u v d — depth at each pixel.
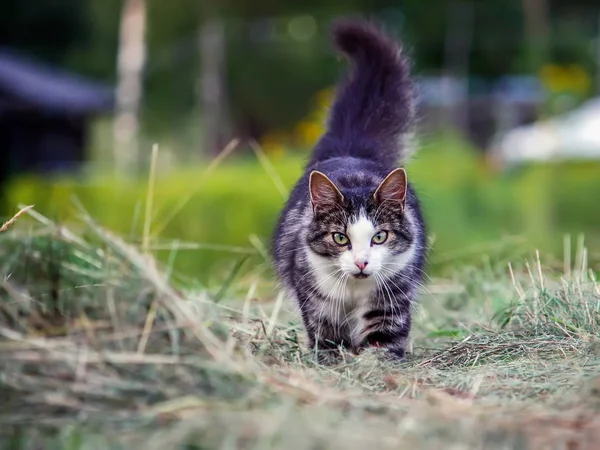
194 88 32.25
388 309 7.09
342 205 6.97
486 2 36.53
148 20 32.38
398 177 6.99
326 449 4.44
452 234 18.48
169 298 5.29
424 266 7.73
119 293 5.31
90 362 4.97
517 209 21.42
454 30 36.28
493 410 4.93
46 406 4.84
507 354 6.37
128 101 28.27
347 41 9.06
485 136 35.28
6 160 24.67
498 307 7.88
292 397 4.97
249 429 4.62
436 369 6.12
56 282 5.52
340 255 6.95
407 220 7.13
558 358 6.17
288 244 7.53
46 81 24.92
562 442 4.55
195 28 32.94
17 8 37.25
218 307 6.82
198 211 17.94
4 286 5.36
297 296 7.25
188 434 4.59
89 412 4.79
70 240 5.64
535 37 30.55
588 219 22.58
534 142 27.61
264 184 18.22
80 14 37.16
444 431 4.66
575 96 29.86
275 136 34.88
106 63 35.59
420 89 9.26
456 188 20.84
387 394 5.33
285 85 34.56
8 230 6.05
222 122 32.94
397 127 8.74
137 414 4.75
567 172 25.38
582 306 6.97
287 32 35.84
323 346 7.12
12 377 4.90
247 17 35.03
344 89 8.95
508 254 10.87
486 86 37.28
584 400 5.08
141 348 5.05
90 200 19.25
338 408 4.93
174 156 30.69
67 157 25.64
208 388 4.97
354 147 8.37
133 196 18.70
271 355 6.26
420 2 36.66
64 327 5.26
